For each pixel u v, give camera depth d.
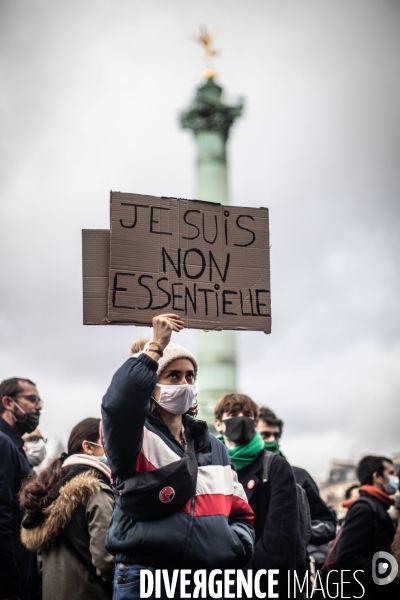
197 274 3.59
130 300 3.45
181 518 3.13
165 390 3.30
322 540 5.70
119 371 3.11
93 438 4.27
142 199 3.57
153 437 3.23
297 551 4.38
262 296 3.69
